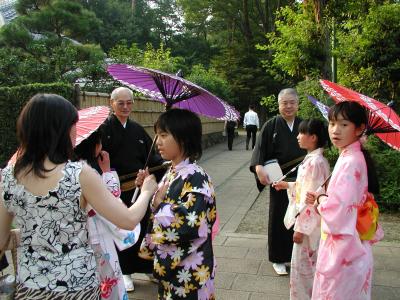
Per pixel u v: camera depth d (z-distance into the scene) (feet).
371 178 7.98
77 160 5.86
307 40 22.43
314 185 10.06
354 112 7.73
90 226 7.73
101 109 8.41
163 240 7.03
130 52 51.06
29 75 36.35
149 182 6.73
